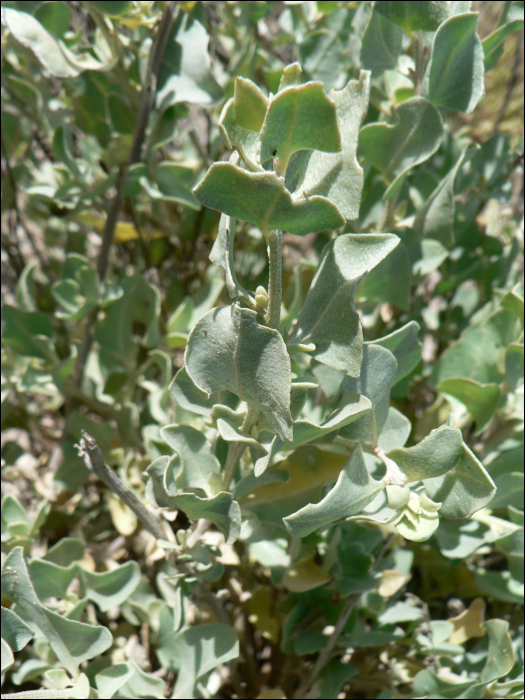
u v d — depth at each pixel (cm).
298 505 18
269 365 13
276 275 13
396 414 17
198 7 25
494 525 22
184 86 24
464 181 29
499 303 26
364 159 22
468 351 24
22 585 19
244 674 27
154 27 24
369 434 17
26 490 33
